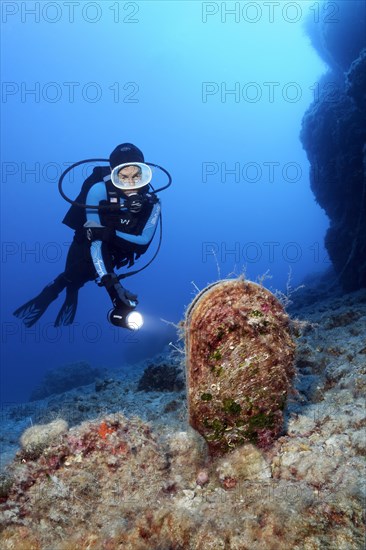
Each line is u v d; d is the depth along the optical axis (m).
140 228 4.37
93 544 2.29
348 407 3.36
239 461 2.71
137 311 3.58
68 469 2.77
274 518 2.17
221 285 2.74
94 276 4.73
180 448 3.10
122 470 2.79
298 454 2.70
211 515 2.33
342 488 2.29
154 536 2.26
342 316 6.62
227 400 2.68
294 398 3.85
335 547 2.02
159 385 6.93
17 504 2.65
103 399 7.05
